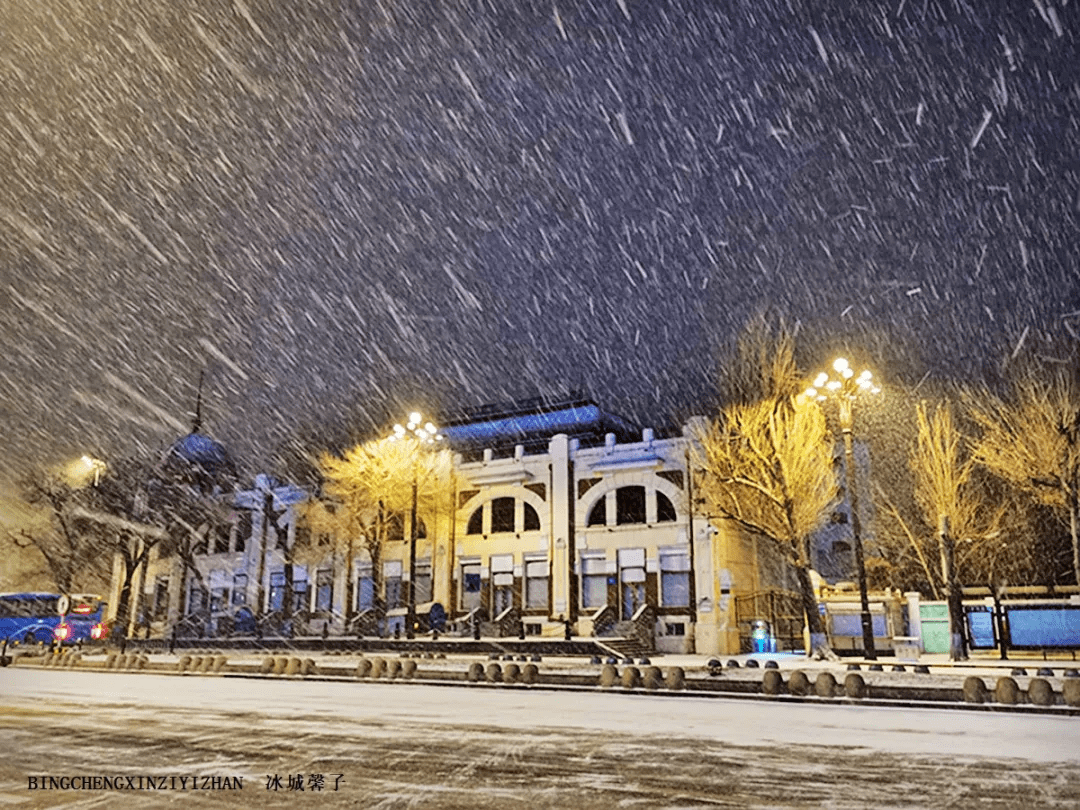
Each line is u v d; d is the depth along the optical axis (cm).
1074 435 3219
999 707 1474
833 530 4669
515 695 1870
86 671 3058
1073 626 2859
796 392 3047
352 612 4781
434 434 4162
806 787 816
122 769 931
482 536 4453
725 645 3662
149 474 5862
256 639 3916
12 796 795
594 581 4125
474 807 740
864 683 1644
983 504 4181
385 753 1030
